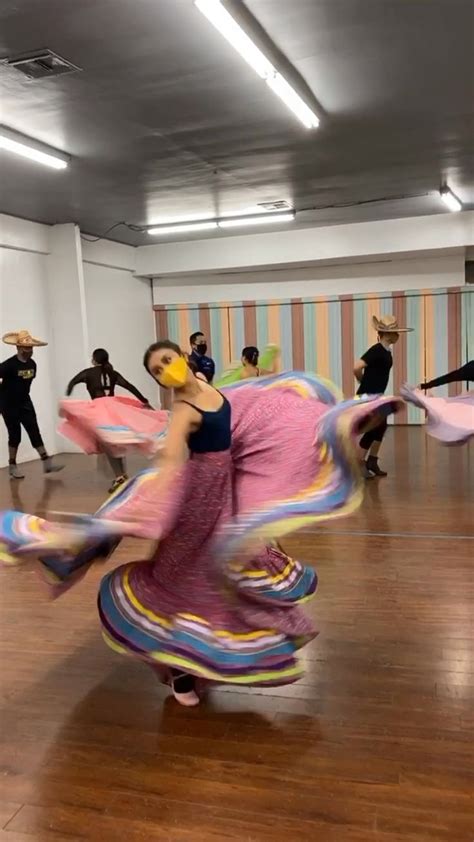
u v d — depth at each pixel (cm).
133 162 606
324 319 1041
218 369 1104
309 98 466
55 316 876
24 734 245
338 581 379
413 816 195
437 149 597
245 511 235
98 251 976
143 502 235
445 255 969
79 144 552
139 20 345
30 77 413
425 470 676
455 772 214
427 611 335
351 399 252
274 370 362
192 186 704
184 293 1107
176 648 236
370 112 496
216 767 222
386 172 674
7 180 649
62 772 223
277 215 869
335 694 263
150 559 257
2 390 700
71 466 783
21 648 315
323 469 244
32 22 345
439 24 362
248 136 543
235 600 239
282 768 220
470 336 979
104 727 248
